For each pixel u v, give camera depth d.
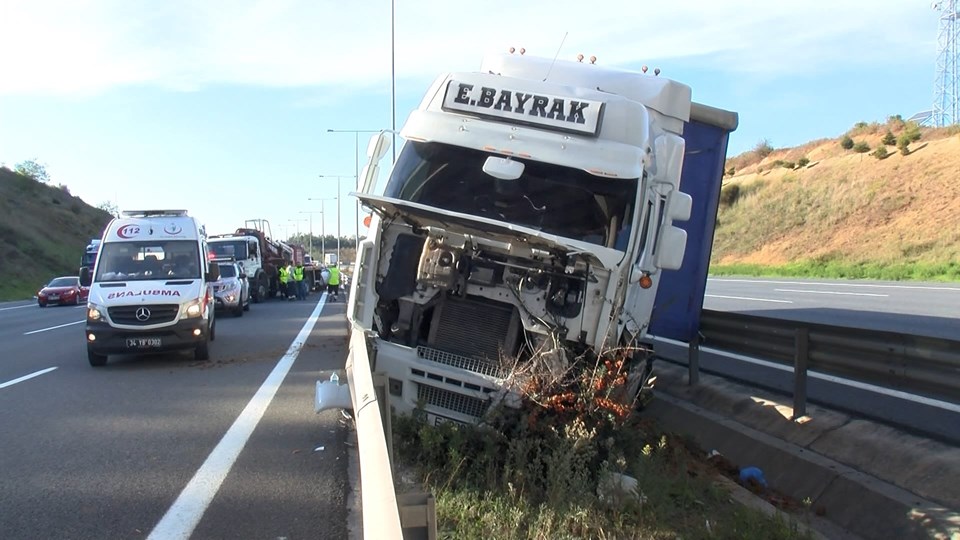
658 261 8.13
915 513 5.77
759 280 33.50
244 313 29.06
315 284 54.94
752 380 10.17
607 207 7.41
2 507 6.23
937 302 19.70
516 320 7.22
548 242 6.69
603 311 6.95
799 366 8.19
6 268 61.94
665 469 6.95
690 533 5.67
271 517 6.03
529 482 6.07
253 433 8.73
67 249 76.75
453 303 7.31
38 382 12.41
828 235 43.00
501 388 6.80
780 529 5.62
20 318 30.59
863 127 57.03
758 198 52.28
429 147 7.87
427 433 6.54
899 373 6.99
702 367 11.64
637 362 7.90
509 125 7.59
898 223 39.72
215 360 14.84
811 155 57.34
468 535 5.17
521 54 9.55
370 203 7.08
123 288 14.05
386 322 7.39
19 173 89.31
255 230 41.16
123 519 5.97
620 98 7.69
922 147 45.59
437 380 7.01
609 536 5.42
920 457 6.47
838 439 7.42
